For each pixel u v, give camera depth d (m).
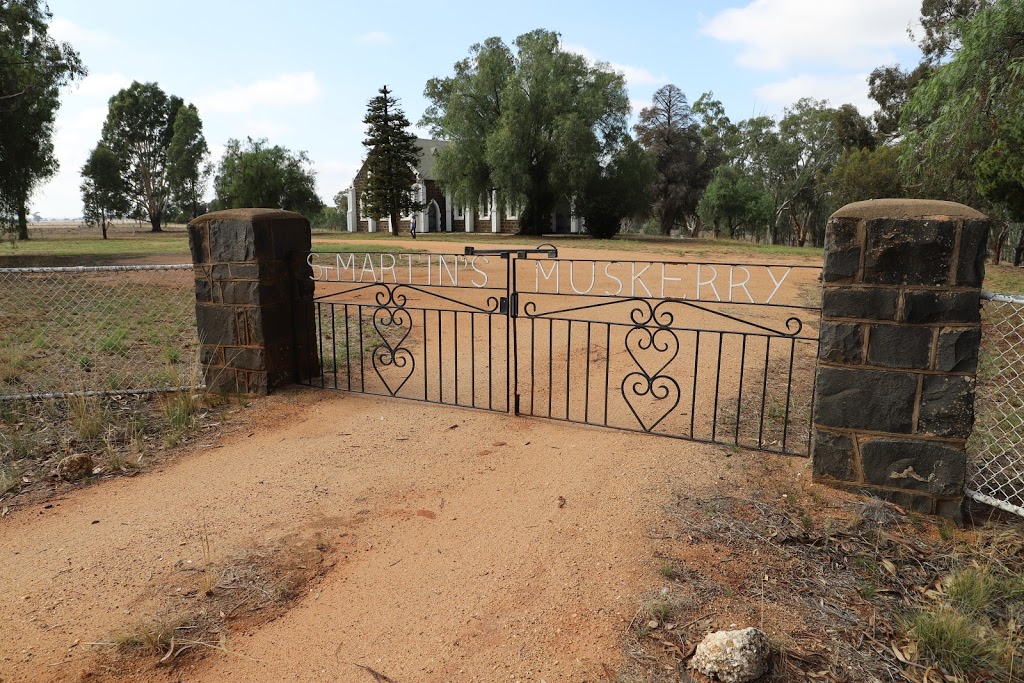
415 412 5.40
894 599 2.88
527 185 37.75
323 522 3.54
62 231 65.94
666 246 28.36
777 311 10.23
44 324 8.84
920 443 3.57
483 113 40.44
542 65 36.94
